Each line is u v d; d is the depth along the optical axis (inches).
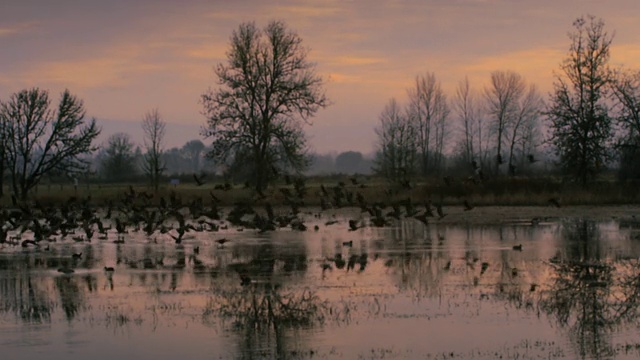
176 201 1601.9
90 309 730.8
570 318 665.6
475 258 1044.5
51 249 1233.4
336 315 684.7
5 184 3225.9
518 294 773.3
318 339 602.2
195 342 599.2
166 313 707.4
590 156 2251.5
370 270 949.8
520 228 1497.3
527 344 579.8
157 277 918.4
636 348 565.6
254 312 705.6
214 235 1435.8
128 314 704.4
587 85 2277.3
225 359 550.6
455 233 1412.4
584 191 2116.1
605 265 962.7
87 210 1462.8
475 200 2105.1
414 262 1015.0
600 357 542.0
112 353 571.5
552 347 570.6
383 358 547.8
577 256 1053.2
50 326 659.4
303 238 1360.7
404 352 561.9
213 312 708.7
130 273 953.5
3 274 953.5
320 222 1732.3
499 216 1777.8
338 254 1112.2
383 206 1492.4
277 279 888.9
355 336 609.3
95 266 1020.5
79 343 601.3
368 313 690.8
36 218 1462.8
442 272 922.7
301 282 864.3
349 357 551.2
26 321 680.4
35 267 1016.2
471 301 739.4
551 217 1738.4
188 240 1347.2
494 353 556.7
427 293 784.3
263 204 2206.0
